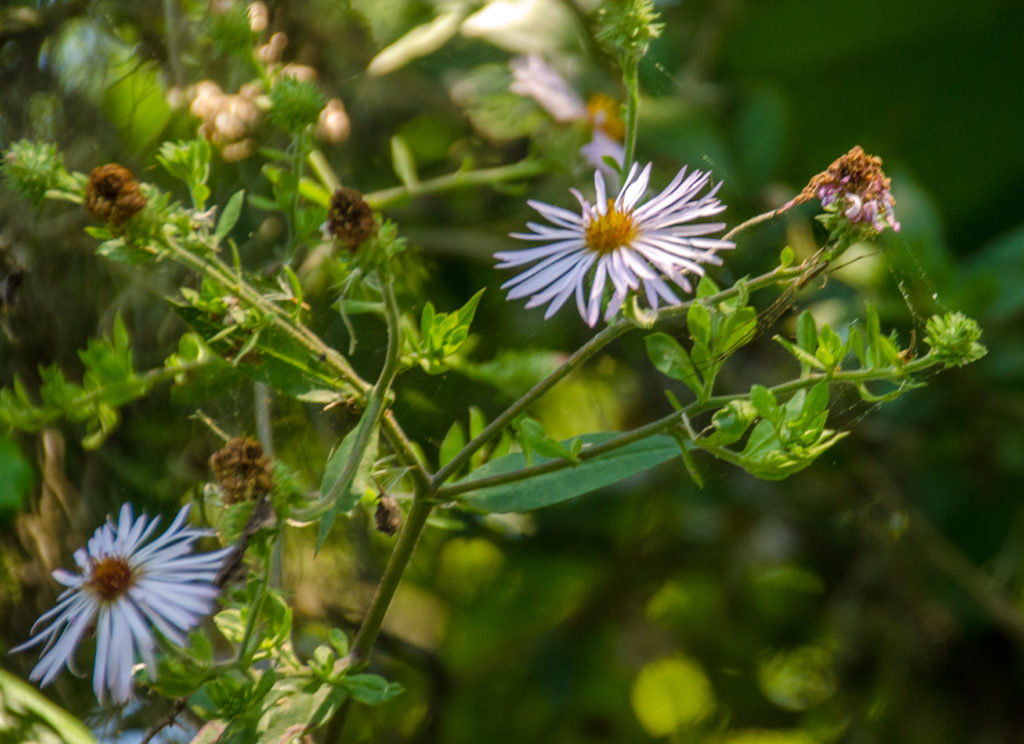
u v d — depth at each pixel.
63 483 0.90
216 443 0.91
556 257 0.77
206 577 0.76
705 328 0.77
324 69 0.96
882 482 1.07
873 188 0.77
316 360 0.78
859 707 1.14
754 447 0.77
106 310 0.92
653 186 0.98
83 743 0.84
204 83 0.91
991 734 1.08
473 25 0.96
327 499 0.76
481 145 1.05
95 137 0.93
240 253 0.93
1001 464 1.05
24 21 0.93
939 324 0.77
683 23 1.15
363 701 0.77
